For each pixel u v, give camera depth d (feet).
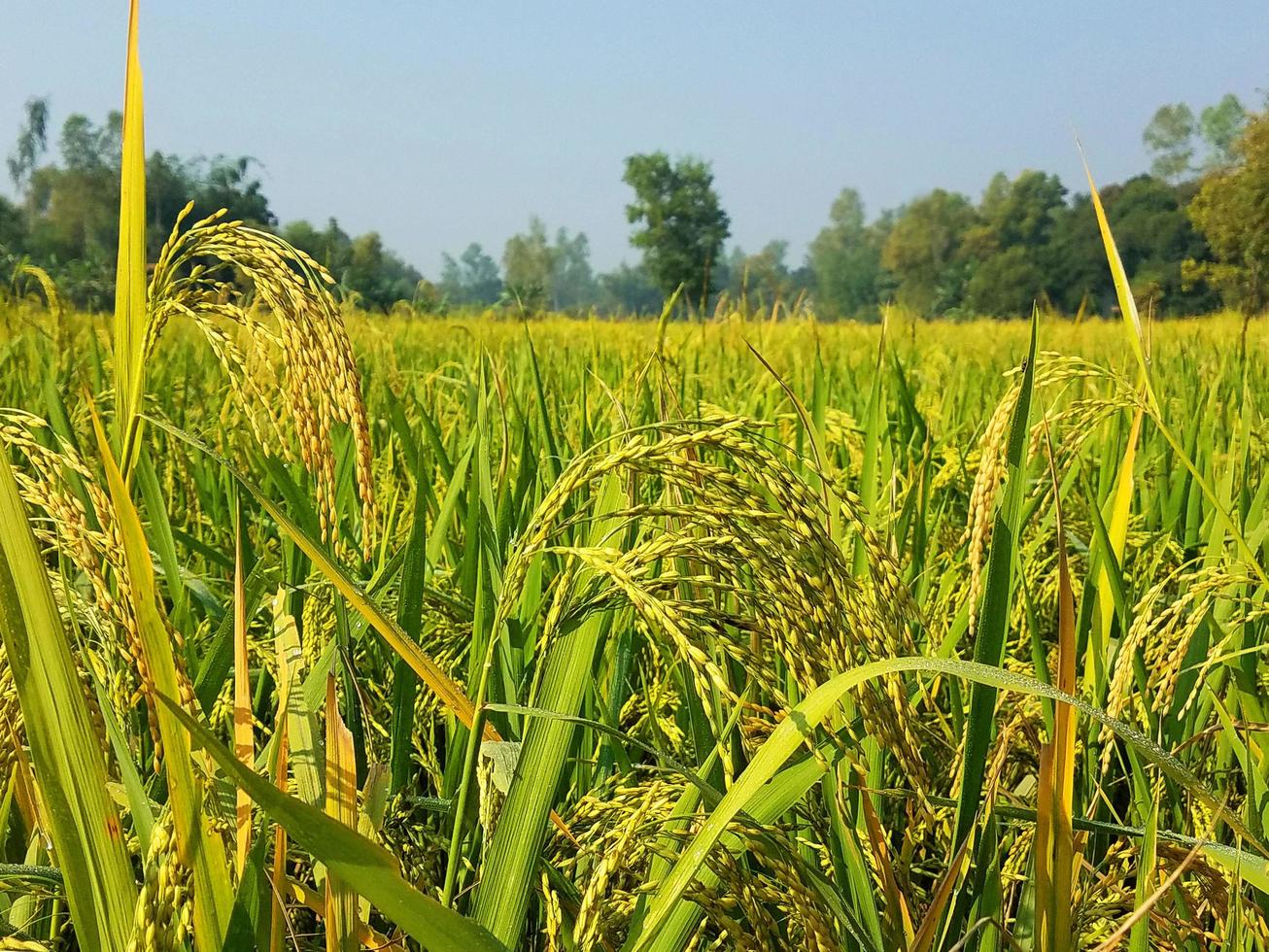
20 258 22.88
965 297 347.97
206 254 4.63
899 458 12.60
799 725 3.67
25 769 5.39
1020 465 5.19
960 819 5.15
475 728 4.85
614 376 21.61
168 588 8.86
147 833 4.22
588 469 4.47
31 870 4.91
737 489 4.19
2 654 4.67
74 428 10.57
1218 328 39.52
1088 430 7.55
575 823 5.82
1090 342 41.34
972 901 5.57
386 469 12.30
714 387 20.39
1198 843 4.58
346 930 4.33
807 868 4.75
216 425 12.75
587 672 5.00
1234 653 6.85
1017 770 7.26
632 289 518.37
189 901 3.71
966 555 8.29
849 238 545.85
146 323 4.59
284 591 5.53
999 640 5.08
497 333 33.76
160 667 3.77
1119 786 8.18
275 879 4.67
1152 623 6.54
